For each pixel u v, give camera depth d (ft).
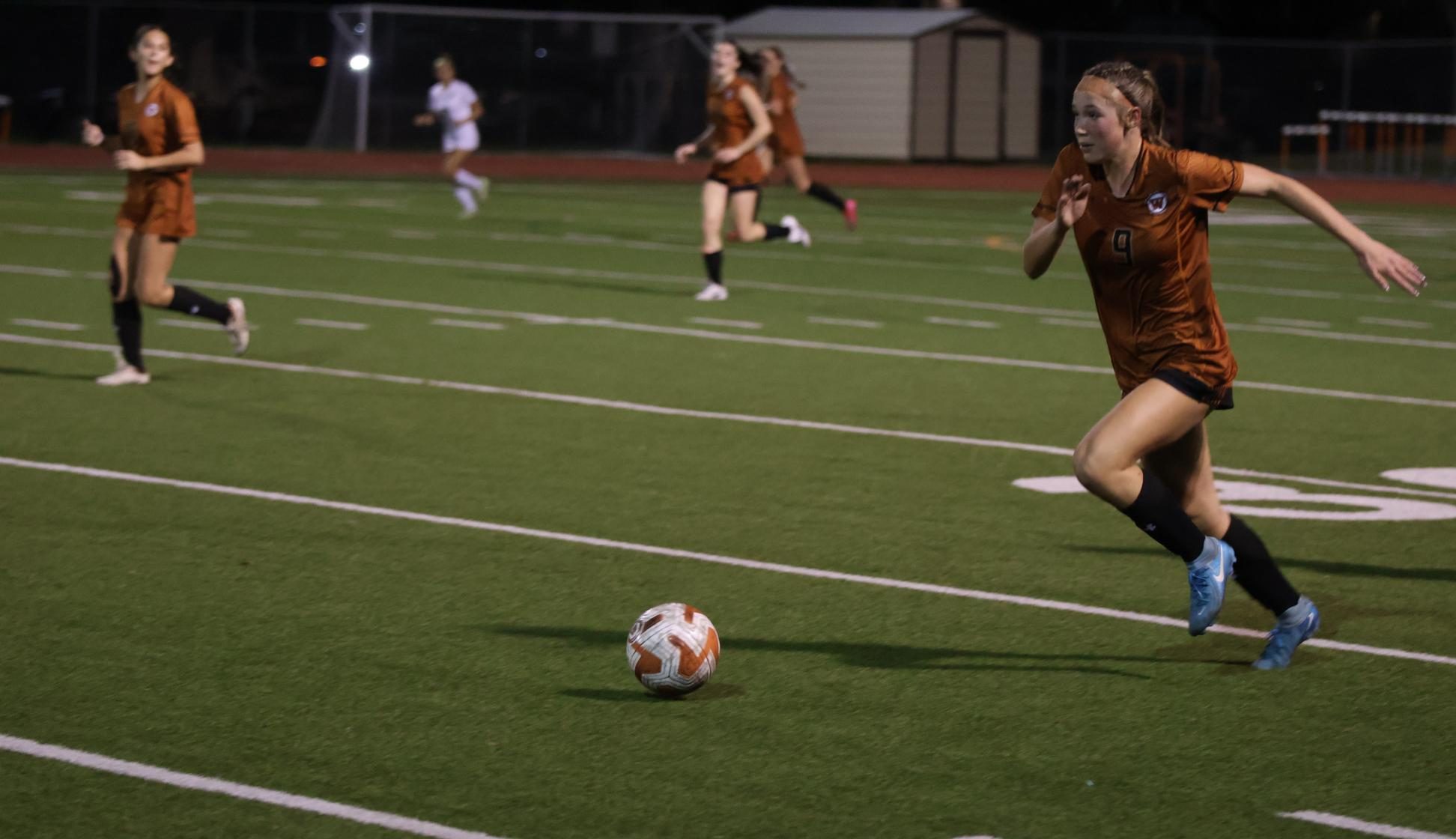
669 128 514.27
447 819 54.08
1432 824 54.80
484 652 71.36
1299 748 61.52
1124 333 68.23
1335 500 102.99
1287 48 529.86
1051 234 66.90
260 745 60.29
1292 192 65.57
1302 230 324.19
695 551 88.22
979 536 92.27
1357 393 143.02
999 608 79.15
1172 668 70.69
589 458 109.91
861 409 129.59
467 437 115.96
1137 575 85.25
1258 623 77.56
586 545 89.10
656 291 204.03
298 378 137.39
